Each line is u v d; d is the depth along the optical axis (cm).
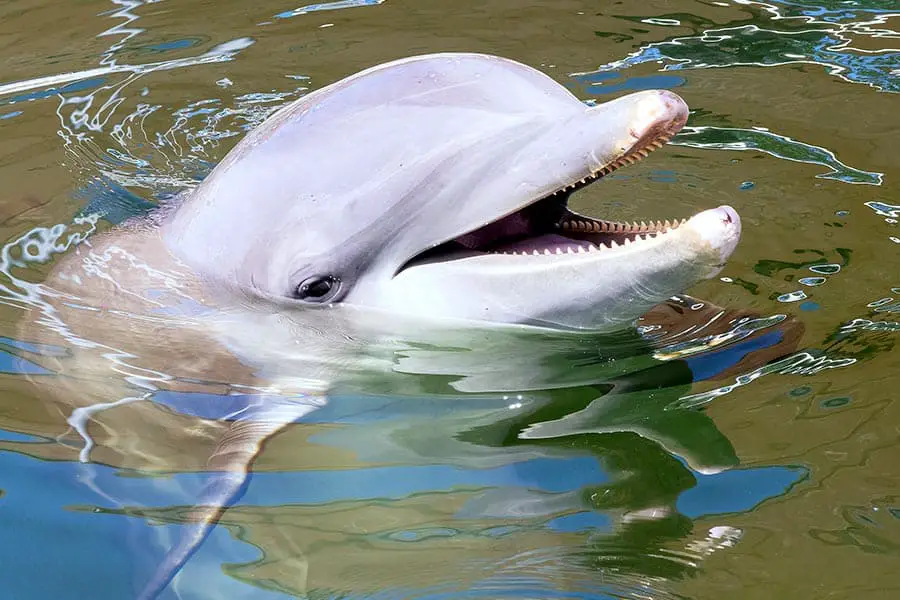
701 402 173
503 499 165
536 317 176
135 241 194
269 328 182
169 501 168
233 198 184
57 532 164
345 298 180
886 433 167
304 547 162
